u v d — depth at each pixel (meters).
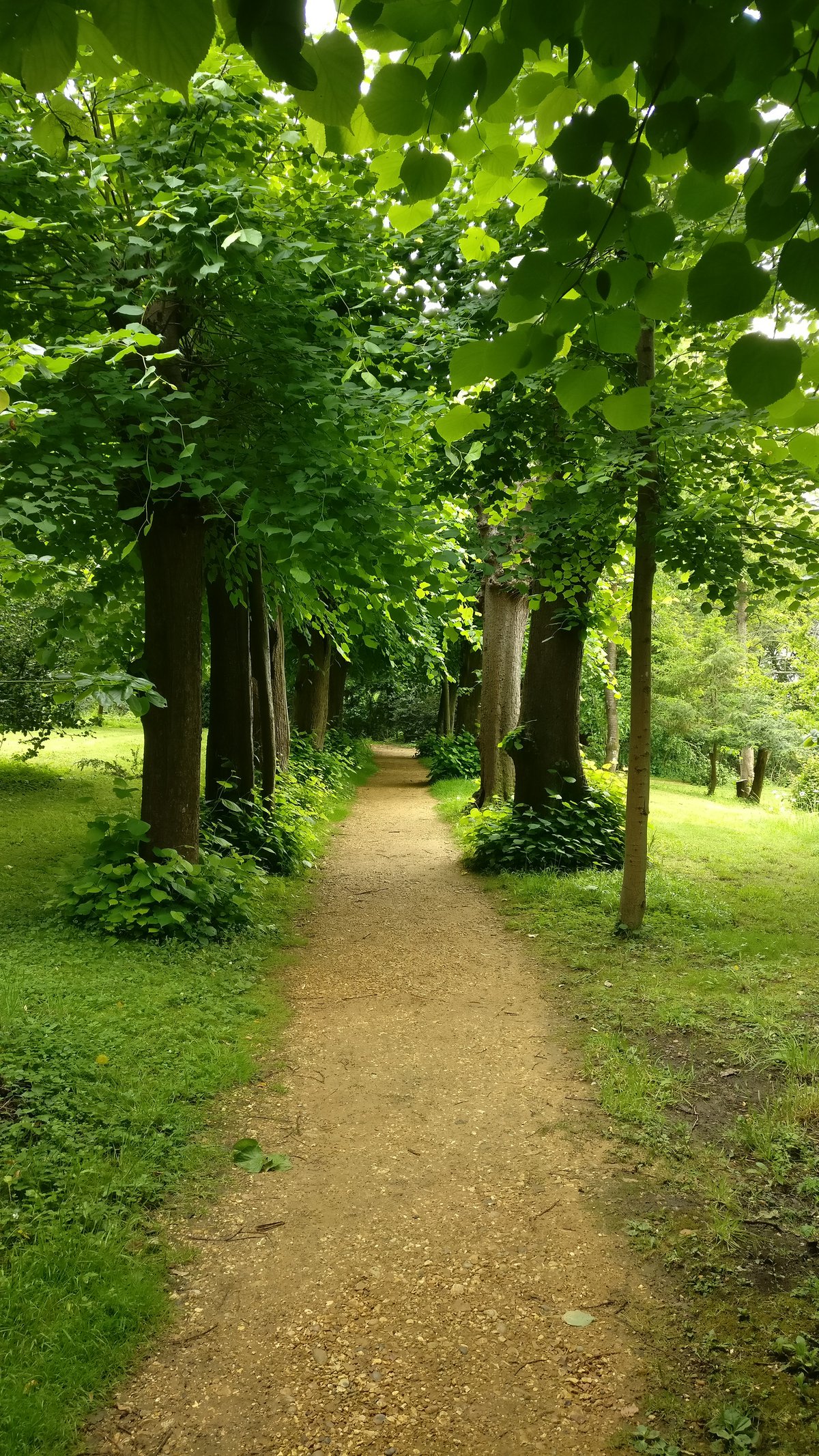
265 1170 3.82
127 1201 3.45
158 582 6.80
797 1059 4.63
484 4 1.24
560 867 9.32
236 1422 2.52
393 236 6.71
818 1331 2.81
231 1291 3.06
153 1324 2.87
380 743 37.88
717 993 5.77
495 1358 2.77
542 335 1.55
